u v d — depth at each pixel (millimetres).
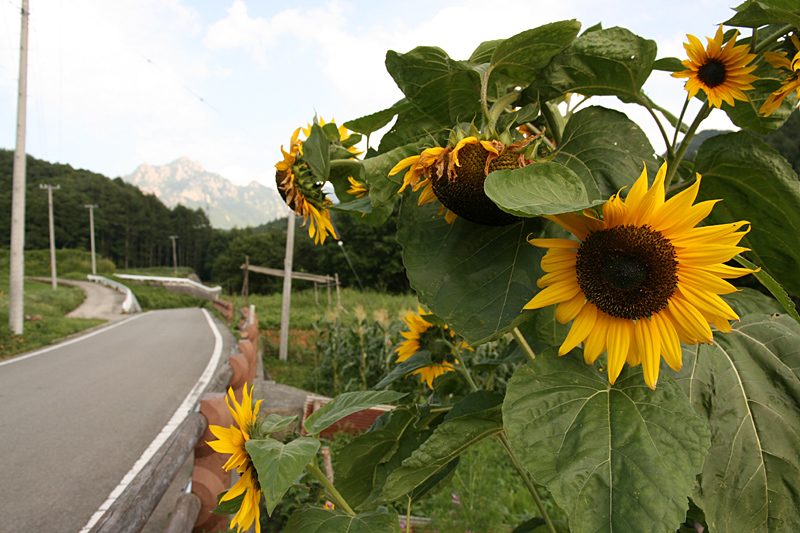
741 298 1060
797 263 1052
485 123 846
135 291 44125
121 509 2207
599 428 741
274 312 22500
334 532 887
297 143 1193
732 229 746
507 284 825
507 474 4234
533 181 706
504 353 1469
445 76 962
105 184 103125
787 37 1027
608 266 757
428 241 898
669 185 1132
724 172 1009
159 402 7406
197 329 18906
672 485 663
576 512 672
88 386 8586
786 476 837
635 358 787
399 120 1075
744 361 939
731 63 1027
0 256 61031
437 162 807
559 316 814
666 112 1265
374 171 904
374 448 1287
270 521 2846
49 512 4051
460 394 1670
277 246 69062
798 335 947
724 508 846
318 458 3842
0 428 6199
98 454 5305
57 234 88000
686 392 917
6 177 92375
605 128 866
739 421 887
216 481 3186
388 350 7965
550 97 983
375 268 38844
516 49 885
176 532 2482
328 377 8773
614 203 746
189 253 113625
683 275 763
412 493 1253
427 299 847
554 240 793
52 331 16781
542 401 786
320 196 1193
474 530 3102
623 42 919
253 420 918
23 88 16688
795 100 1101
